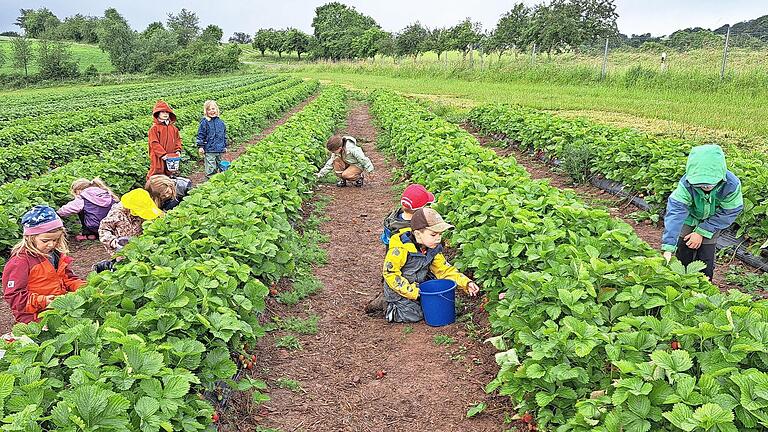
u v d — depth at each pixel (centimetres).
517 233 579
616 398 329
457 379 506
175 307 418
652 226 920
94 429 300
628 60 4194
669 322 374
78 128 2166
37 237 502
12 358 354
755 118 1855
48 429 318
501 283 554
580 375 372
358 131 2131
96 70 8138
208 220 629
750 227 750
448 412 464
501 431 435
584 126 1403
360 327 611
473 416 456
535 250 540
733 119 1822
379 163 1497
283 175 962
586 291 443
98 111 2519
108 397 311
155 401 327
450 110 2339
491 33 5706
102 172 1116
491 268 552
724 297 402
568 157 1212
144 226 620
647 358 365
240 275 503
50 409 327
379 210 1064
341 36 9831
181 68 8388
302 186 959
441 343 563
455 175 820
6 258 812
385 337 587
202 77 7881
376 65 6962
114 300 444
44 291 507
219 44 13088
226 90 3975
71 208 818
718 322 363
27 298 497
